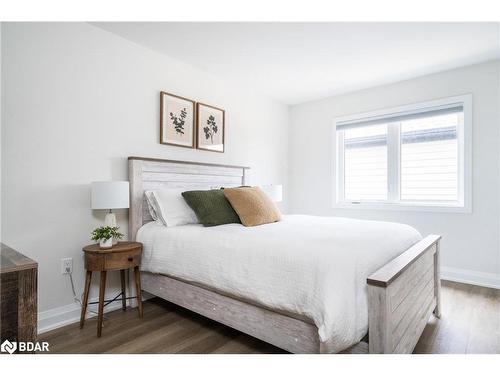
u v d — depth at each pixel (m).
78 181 2.28
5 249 1.40
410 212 3.53
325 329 1.28
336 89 3.91
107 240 2.11
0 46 1.92
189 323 2.18
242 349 1.80
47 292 2.11
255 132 4.02
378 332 1.32
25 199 2.02
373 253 1.59
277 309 1.55
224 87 3.55
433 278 2.25
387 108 3.71
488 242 3.05
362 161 4.00
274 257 1.59
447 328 2.11
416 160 3.57
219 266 1.83
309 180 4.43
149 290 2.43
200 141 3.22
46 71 2.12
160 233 2.31
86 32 2.34
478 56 2.92
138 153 2.68
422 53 2.85
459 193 3.30
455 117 3.32
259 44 2.69
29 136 2.04
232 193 2.56
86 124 2.33
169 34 2.52
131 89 2.63
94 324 2.17
